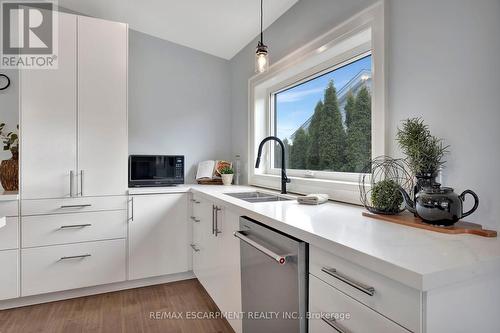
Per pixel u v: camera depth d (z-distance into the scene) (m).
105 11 2.55
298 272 1.03
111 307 2.13
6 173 2.19
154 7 2.41
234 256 1.62
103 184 2.31
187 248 2.59
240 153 3.02
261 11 2.19
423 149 1.10
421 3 1.20
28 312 2.05
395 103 1.32
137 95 2.85
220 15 2.37
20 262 2.08
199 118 3.12
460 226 0.98
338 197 1.71
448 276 0.65
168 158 2.68
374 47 1.40
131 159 2.54
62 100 2.19
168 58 2.97
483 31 0.99
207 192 2.19
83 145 2.25
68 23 2.22
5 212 2.04
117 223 2.35
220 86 3.21
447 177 1.11
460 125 1.06
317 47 1.83
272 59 2.35
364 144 1.76
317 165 2.17
